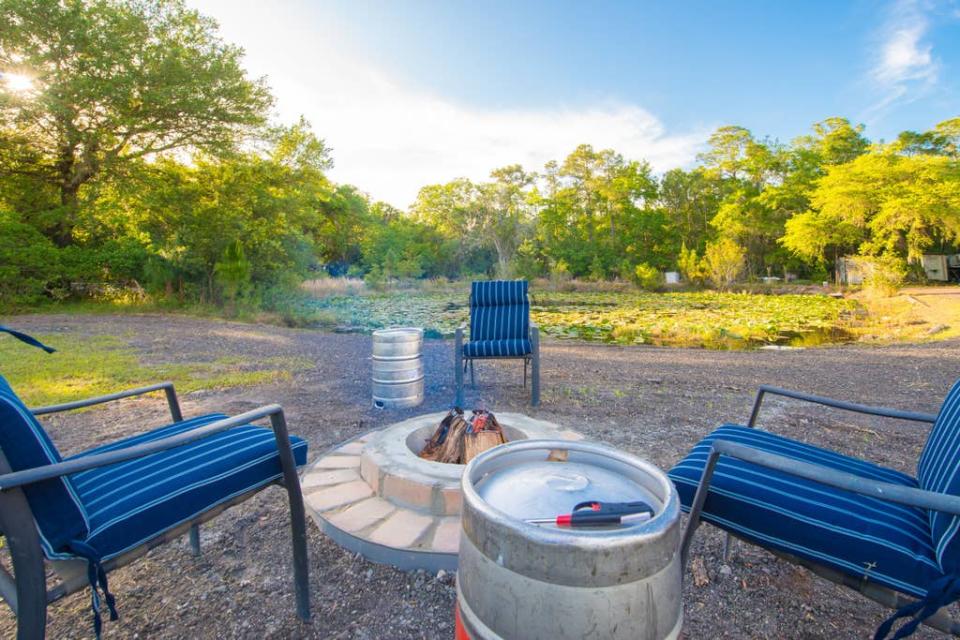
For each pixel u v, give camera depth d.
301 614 1.55
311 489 2.28
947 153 29.05
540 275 30.94
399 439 2.51
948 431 1.33
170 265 13.16
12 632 1.50
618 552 0.70
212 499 1.37
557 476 0.93
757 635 1.50
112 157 12.77
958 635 1.06
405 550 1.79
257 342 7.75
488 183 39.62
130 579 1.76
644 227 35.84
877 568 1.12
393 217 48.56
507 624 0.74
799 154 32.78
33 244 12.34
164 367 5.52
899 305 13.85
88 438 3.24
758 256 31.84
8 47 10.95
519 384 4.84
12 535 1.02
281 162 15.33
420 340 4.02
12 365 5.45
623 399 4.27
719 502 1.34
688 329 10.23
